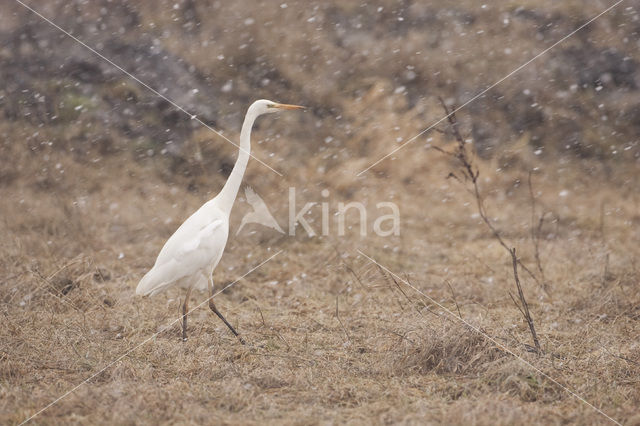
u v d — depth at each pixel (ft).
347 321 35.53
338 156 67.05
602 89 83.20
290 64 79.15
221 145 64.64
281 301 39.68
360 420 23.03
